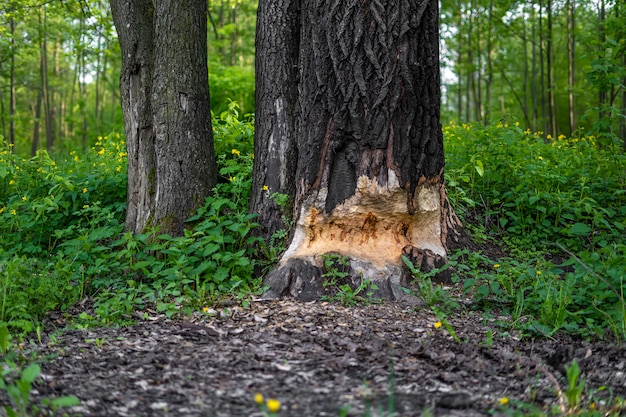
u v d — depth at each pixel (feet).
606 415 9.86
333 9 17.04
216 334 13.98
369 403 9.78
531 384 11.25
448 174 24.53
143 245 19.33
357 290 16.61
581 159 27.12
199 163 20.15
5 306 14.56
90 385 10.66
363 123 17.20
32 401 9.81
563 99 77.05
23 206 23.24
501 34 62.59
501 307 16.40
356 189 17.37
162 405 9.72
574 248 21.94
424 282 16.49
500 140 25.94
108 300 15.87
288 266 17.29
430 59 17.61
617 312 14.14
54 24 62.03
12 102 67.15
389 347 13.03
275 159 19.39
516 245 22.24
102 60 81.05
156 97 19.97
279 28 19.44
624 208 22.72
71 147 46.14
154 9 20.65
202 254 18.15
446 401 9.91
